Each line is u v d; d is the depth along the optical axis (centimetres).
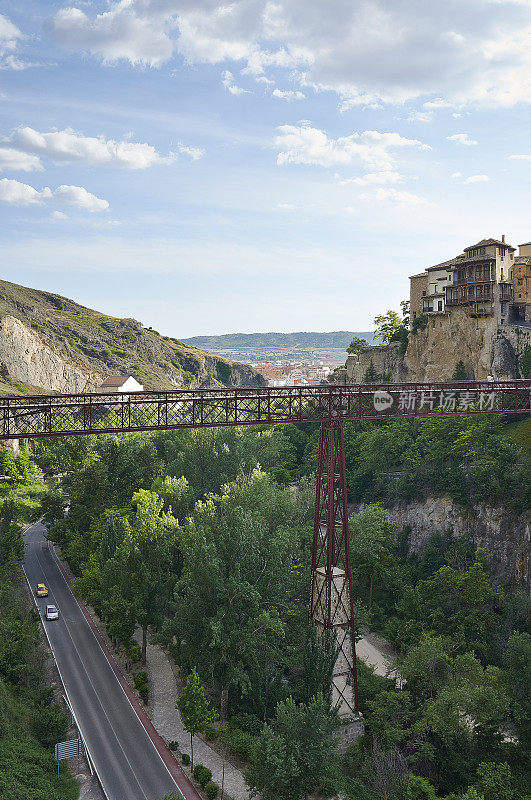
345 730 5019
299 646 5581
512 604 6512
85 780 4397
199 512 7112
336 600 5169
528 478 7531
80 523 8981
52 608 7244
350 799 4253
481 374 11300
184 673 5878
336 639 5112
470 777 4562
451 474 8575
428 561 7844
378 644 7012
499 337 10844
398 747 4862
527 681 4944
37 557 9531
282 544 5862
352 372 15062
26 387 18975
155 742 4928
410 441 9906
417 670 5241
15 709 4719
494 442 8412
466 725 4731
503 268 11169
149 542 6606
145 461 10681
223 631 5272
